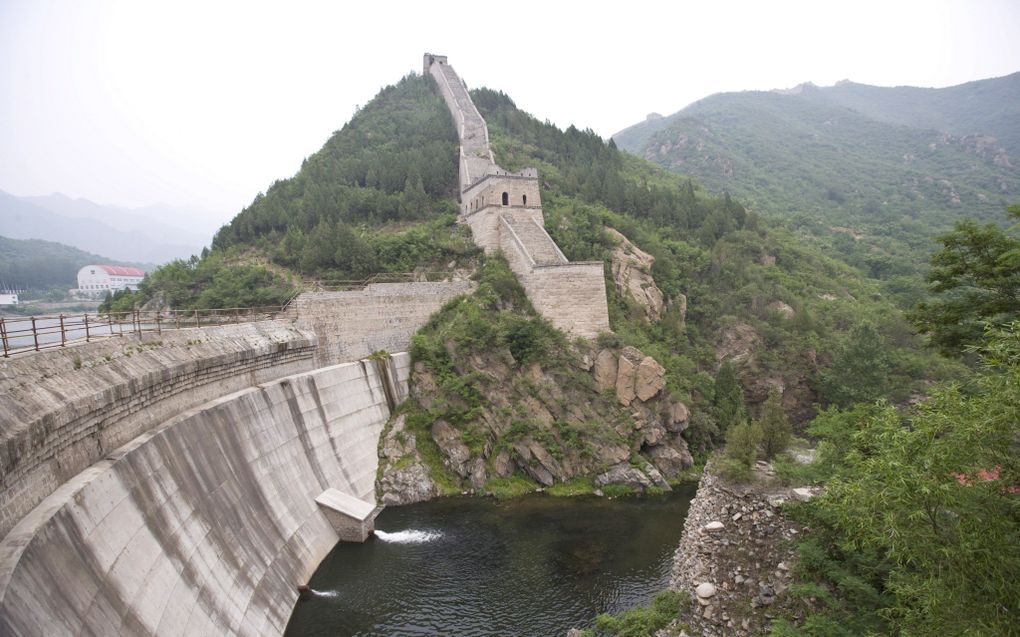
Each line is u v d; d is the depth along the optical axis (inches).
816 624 954.1
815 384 3034.0
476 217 3193.9
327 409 2073.1
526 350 2576.3
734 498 1342.3
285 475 1728.6
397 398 2454.5
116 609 917.2
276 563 1469.0
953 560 705.6
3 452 831.1
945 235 1000.9
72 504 924.6
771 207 7145.7
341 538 1808.6
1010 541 700.7
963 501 704.4
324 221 3110.2
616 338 2655.0
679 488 2348.7
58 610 796.0
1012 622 657.6
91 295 3636.8
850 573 1051.9
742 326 3275.1
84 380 1127.0
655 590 1566.2
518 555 1756.9
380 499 2118.6
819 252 4987.7
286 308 2295.8
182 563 1144.8
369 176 3668.8
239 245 3063.5
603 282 2748.5
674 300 3299.7
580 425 2409.0
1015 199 7086.6
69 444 1017.5
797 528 1200.8
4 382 936.9
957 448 698.2
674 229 3964.1
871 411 1429.6
